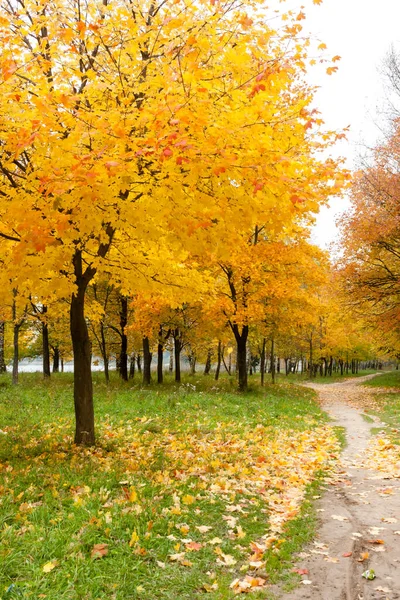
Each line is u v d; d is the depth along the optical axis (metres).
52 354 37.88
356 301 20.56
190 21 5.14
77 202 4.92
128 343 24.67
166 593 3.26
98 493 4.90
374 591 3.43
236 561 3.84
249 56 5.07
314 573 3.72
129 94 5.68
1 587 3.06
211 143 4.58
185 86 4.73
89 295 20.09
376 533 4.52
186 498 4.97
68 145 4.83
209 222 5.24
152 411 11.66
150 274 7.57
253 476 6.41
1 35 5.55
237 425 10.55
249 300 17.05
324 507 5.38
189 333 20.50
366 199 18.97
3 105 5.17
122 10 5.71
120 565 3.53
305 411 14.34
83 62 6.42
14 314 17.47
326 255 18.19
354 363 67.31
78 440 7.63
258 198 5.21
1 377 22.36
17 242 6.51
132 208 5.14
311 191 5.05
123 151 4.81
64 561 3.49
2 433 8.45
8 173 6.10
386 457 7.96
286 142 5.55
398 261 20.02
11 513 4.28
